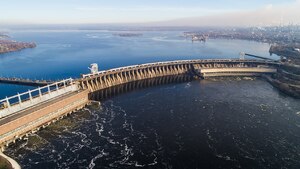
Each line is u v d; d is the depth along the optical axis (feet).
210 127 398.42
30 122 371.97
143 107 483.51
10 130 341.62
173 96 552.82
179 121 419.33
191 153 325.42
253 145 346.13
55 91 453.99
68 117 435.94
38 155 315.99
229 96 555.69
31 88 604.90
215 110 469.57
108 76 643.45
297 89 577.43
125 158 312.09
